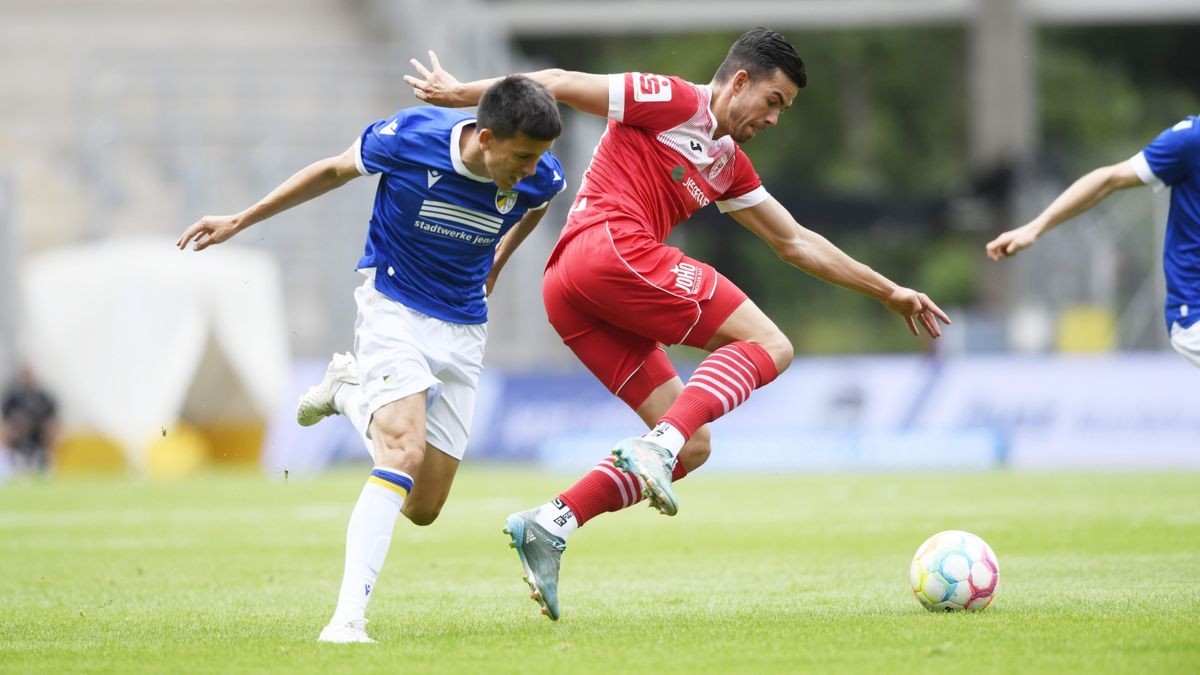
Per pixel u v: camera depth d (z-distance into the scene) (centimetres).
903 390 7919
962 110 16912
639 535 3762
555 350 10106
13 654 1895
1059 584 2500
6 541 3766
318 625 2175
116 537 3869
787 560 3088
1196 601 2212
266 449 7969
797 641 1873
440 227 2028
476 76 11538
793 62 2166
